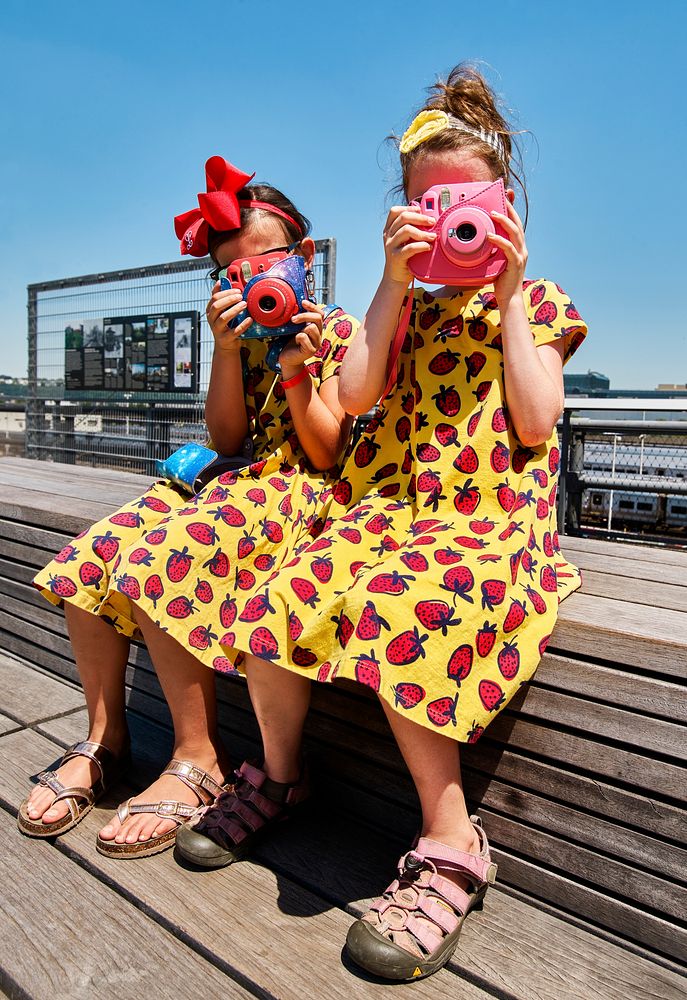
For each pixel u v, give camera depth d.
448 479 1.25
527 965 1.10
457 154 1.32
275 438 1.58
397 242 1.26
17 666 2.19
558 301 1.33
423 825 1.17
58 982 1.06
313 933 1.15
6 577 2.23
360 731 1.45
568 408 4.02
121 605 1.42
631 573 1.57
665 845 1.11
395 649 1.06
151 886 1.25
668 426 4.04
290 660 1.15
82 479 2.79
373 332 1.34
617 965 1.11
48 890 1.24
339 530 1.27
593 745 1.17
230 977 1.08
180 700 1.39
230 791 1.37
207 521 1.36
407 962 1.04
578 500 4.27
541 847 1.23
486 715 1.10
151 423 5.80
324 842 1.40
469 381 1.30
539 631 1.18
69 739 1.75
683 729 1.09
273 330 1.45
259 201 1.57
